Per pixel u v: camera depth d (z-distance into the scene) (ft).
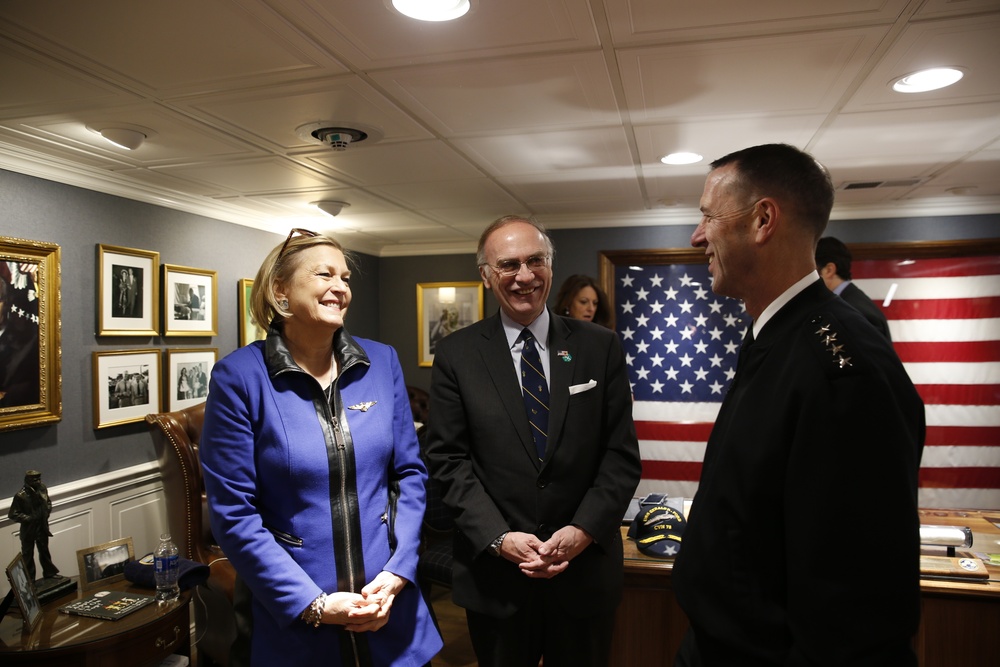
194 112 7.36
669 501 7.59
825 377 2.89
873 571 2.69
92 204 10.14
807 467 2.86
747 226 3.34
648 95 7.13
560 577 5.15
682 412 16.15
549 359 5.52
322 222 15.33
